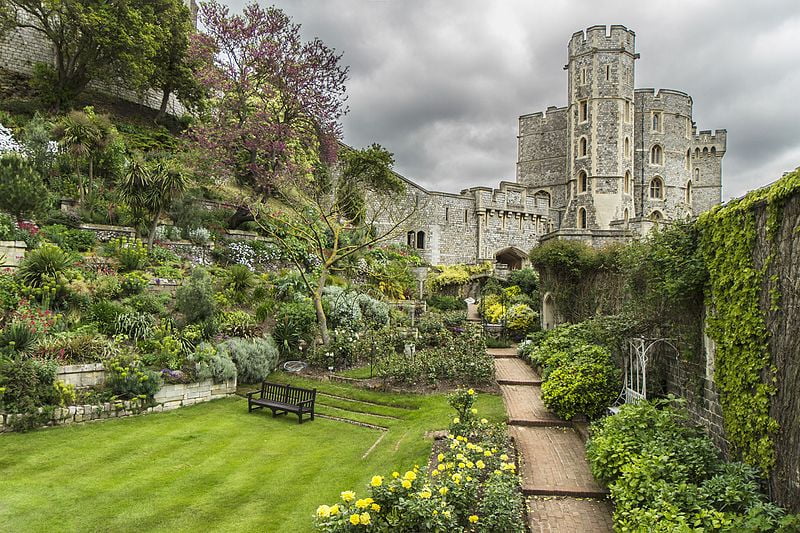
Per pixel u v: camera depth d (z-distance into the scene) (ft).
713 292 21.72
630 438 21.50
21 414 27.50
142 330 37.55
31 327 32.09
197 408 34.96
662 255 25.63
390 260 91.25
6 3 77.92
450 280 100.42
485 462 21.72
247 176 83.20
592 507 21.31
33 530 18.07
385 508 15.01
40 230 48.11
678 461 19.31
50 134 63.16
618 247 45.60
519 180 156.56
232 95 81.41
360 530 14.14
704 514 15.24
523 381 43.06
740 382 19.25
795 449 15.88
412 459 25.62
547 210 135.64
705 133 165.37
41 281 38.40
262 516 20.11
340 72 85.61
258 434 30.40
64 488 21.62
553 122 150.92
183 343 38.14
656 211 137.80
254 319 48.03
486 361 42.93
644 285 31.09
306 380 42.42
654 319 29.12
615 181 133.49
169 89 95.09
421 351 45.91
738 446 19.45
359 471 24.97
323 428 32.07
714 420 22.41
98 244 53.42
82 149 57.26
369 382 41.32
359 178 92.12
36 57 86.22
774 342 17.26
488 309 79.41
